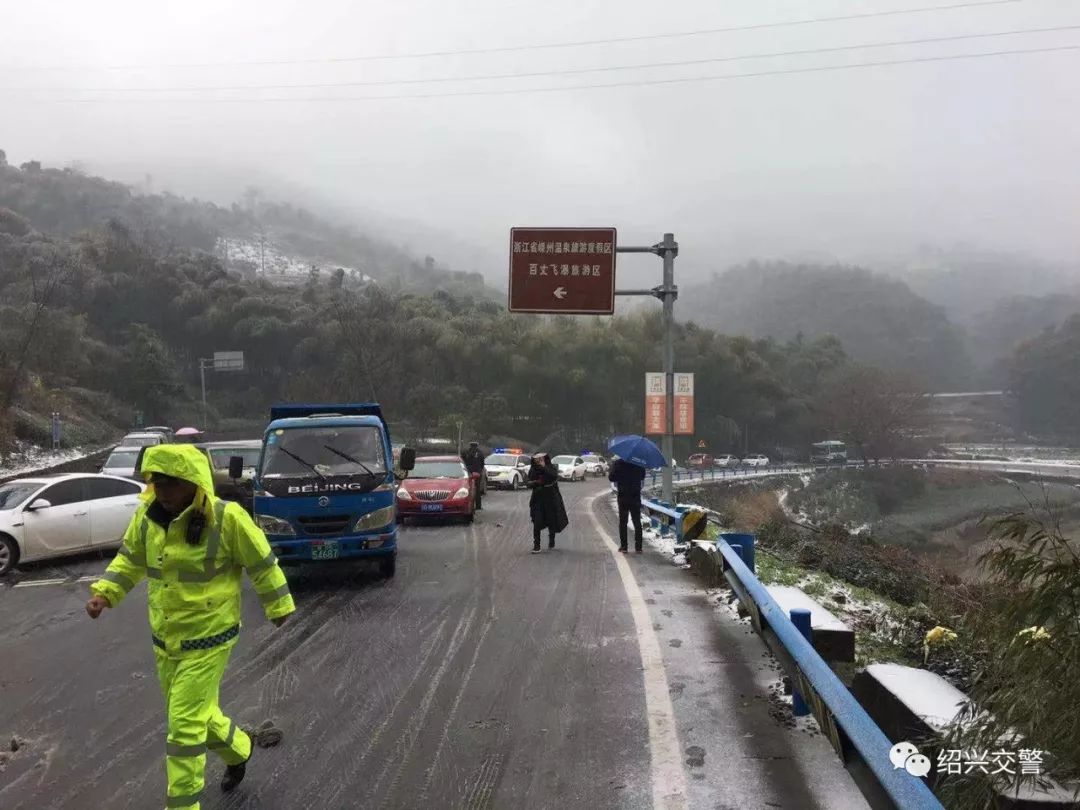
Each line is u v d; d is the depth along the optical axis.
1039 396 96.31
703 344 86.06
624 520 12.49
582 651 6.56
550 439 71.81
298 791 4.05
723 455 83.88
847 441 81.12
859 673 4.92
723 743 4.57
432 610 8.26
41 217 123.06
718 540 7.93
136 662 6.65
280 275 152.88
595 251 15.91
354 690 5.66
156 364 60.91
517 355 74.38
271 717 5.14
